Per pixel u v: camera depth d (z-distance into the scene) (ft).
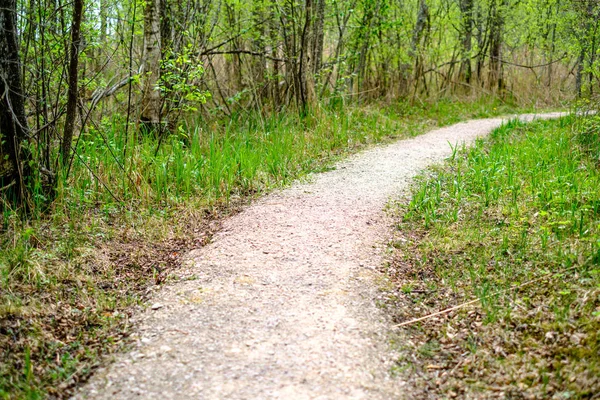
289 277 16.25
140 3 24.91
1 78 17.51
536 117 46.52
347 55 44.78
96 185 21.70
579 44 40.60
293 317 13.98
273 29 41.27
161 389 11.33
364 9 43.52
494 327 13.33
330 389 11.21
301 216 21.39
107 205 20.74
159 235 19.39
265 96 42.24
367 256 17.81
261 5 37.19
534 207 20.56
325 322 13.75
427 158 30.58
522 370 11.61
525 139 33.88
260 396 10.95
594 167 25.30
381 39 47.93
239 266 17.04
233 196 23.80
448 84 54.75
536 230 18.40
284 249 18.29
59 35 21.61
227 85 41.60
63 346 13.10
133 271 17.08
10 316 13.67
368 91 46.37
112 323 14.20
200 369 11.93
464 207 21.65
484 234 18.69
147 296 15.55
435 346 13.09
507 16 57.88
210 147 26.89
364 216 21.33
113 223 19.81
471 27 59.31
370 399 11.00
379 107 46.21
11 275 15.31
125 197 21.71
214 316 14.14
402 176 26.71
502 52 63.57
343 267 16.93
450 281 15.99
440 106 50.62
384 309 14.66
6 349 12.53
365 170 27.96
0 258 15.90
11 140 18.06
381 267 17.10
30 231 16.65
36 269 15.58
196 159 25.79
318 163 29.55
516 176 24.44
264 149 29.58
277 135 31.78
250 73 40.73
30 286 15.10
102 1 25.71
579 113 37.60
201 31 35.88
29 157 18.84
